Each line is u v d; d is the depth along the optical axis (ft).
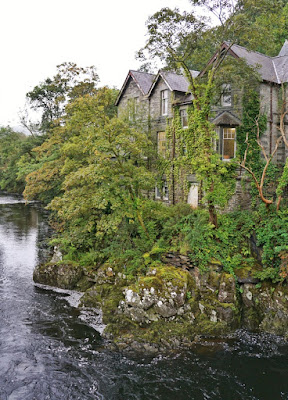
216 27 61.93
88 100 73.51
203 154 62.54
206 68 67.77
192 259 61.16
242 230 65.72
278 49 106.73
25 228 124.77
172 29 60.54
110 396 40.37
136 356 48.06
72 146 77.56
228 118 74.64
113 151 64.23
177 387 41.98
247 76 66.18
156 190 98.58
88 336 53.16
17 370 44.29
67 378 43.19
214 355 48.55
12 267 84.23
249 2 56.85
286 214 64.13
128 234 72.02
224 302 56.44
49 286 72.90
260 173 75.10
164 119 93.15
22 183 226.17
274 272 57.62
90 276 71.15
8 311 60.80
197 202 85.66
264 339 52.85
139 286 56.39
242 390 41.52
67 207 71.41
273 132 78.13
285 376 44.16
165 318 54.70
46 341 51.34
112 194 67.15
